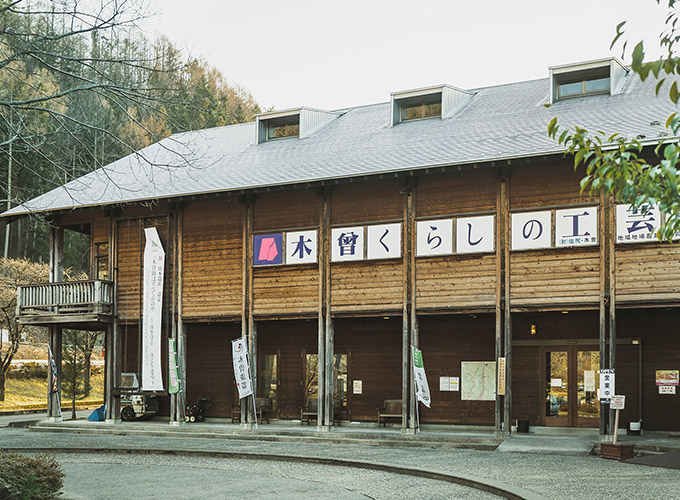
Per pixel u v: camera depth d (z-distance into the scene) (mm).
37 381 41688
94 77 13430
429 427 22953
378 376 24219
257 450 18359
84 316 25062
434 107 26156
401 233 21516
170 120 13039
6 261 38812
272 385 25812
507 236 20156
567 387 21672
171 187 24562
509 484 12656
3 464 10664
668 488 12172
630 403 20906
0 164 22938
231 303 23703
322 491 12844
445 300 20781
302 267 22719
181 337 24375
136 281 25344
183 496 12484
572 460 16141
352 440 20594
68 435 23625
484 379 22781
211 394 26641
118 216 25812
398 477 14406
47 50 13133
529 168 20219
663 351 20703
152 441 21406
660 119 19391
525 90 26359
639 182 6461
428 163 20562
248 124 31516
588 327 21547
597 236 19094
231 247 23922
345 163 22719
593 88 23547
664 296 18266
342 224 22297
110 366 25406
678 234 18156
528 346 22297
